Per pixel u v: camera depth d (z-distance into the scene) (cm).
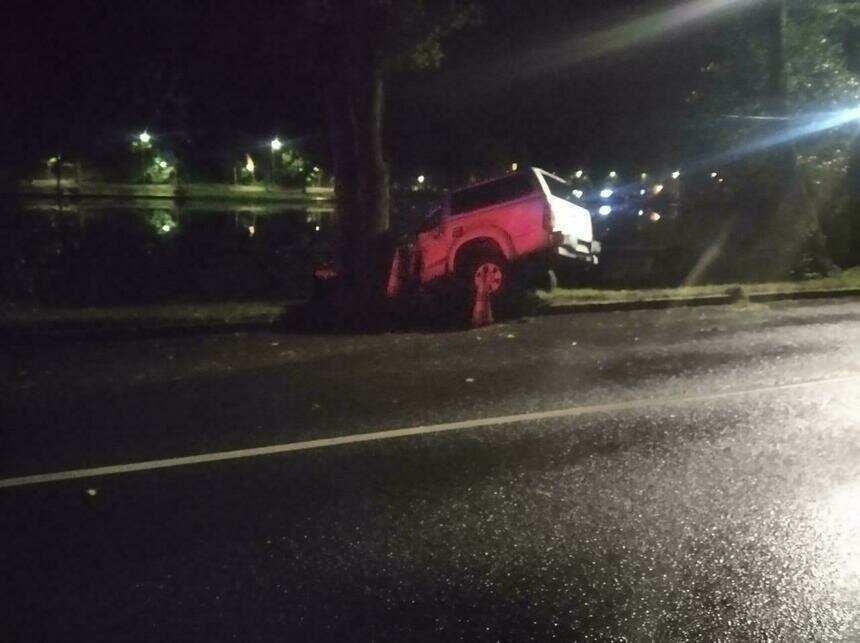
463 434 909
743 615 560
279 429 927
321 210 4556
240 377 1162
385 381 1134
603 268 2066
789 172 2138
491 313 1652
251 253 2300
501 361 1254
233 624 549
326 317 1580
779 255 2119
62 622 552
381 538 666
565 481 780
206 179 6694
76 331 1420
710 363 1237
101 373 1188
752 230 2194
